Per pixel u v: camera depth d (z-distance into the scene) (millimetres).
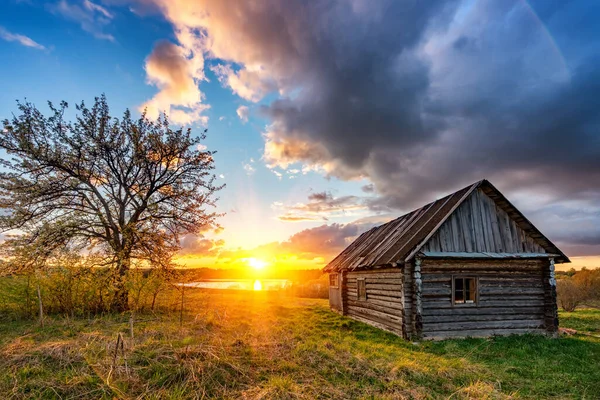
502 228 14062
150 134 17031
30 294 13508
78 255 14305
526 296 13703
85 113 15977
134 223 15789
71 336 9805
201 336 9484
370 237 21016
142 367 6500
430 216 14945
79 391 5656
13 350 7625
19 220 14539
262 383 6457
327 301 28344
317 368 7516
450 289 12852
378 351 9898
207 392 5945
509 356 10062
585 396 6895
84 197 16141
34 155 14953
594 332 14508
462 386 7055
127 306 15469
